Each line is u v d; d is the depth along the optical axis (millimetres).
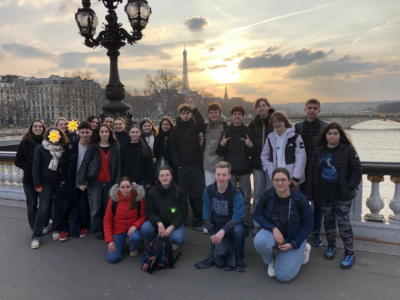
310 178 3664
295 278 3135
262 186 4375
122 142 4980
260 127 4289
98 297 2867
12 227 4711
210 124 4633
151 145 5027
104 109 6797
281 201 3273
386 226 3814
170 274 3279
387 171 3738
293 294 2863
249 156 4402
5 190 5957
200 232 4496
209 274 3266
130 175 4414
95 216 4270
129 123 6922
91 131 4391
